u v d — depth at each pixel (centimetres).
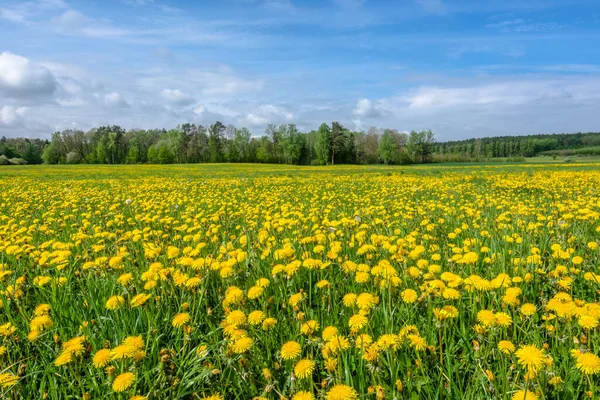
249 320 252
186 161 11456
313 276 383
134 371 220
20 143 12412
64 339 265
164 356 227
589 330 232
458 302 288
